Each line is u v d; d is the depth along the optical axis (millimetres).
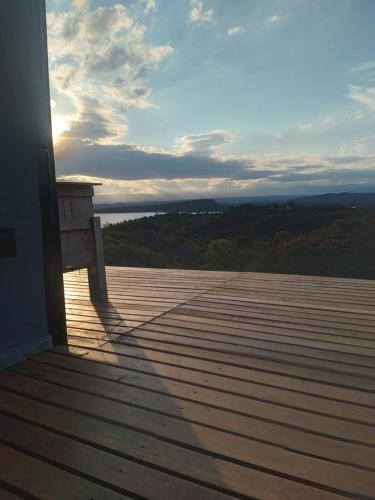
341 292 3582
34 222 2133
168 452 1256
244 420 1440
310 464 1186
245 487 1089
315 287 3818
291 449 1263
